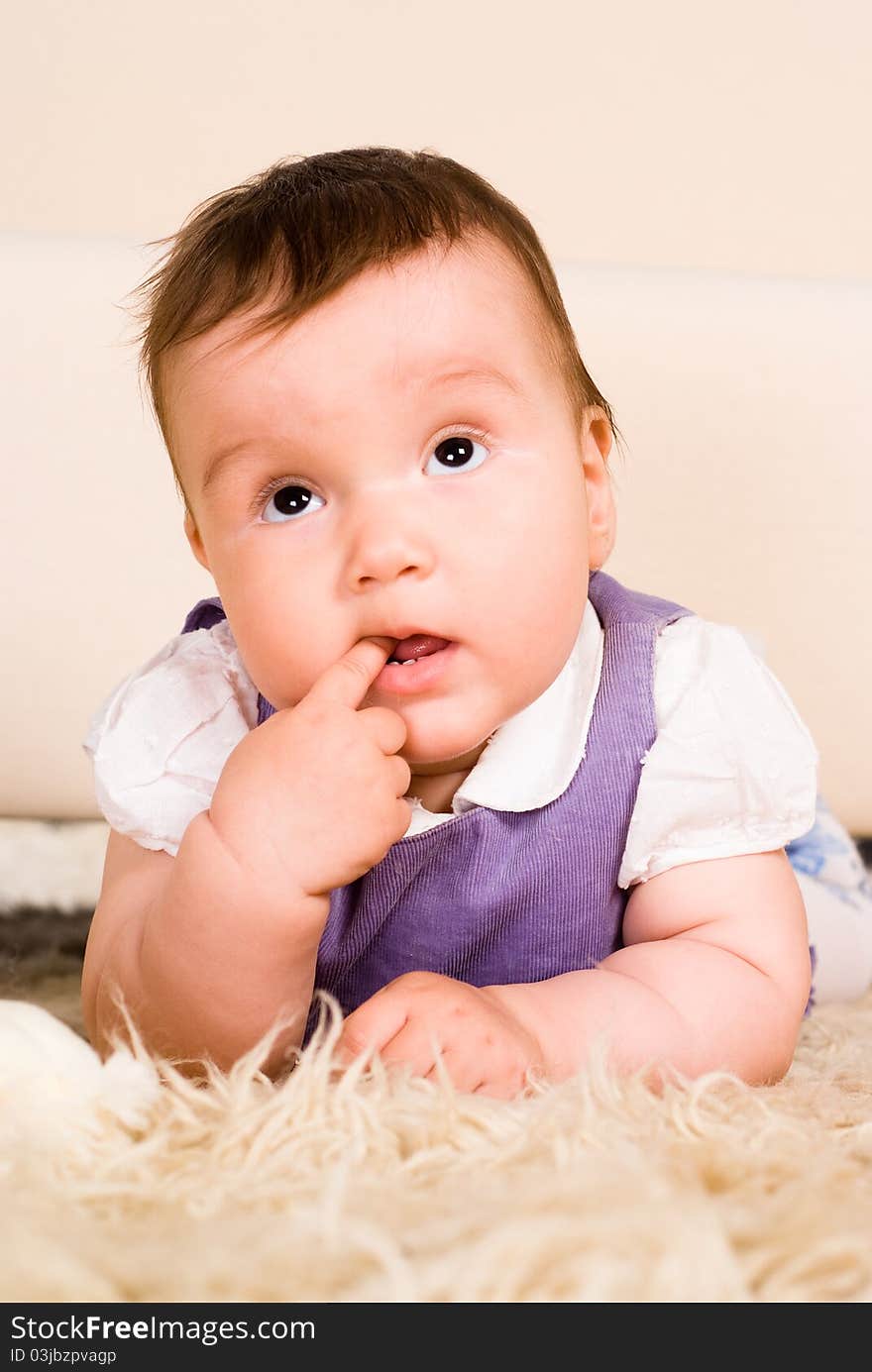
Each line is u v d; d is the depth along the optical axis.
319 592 0.73
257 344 0.74
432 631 0.72
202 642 0.98
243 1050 0.71
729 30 1.86
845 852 1.23
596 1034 0.70
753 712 0.90
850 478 1.59
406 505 0.73
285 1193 0.47
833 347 1.58
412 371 0.73
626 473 1.55
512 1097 0.65
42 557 1.55
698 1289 0.37
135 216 1.83
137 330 1.51
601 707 0.89
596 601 0.99
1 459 1.54
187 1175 0.50
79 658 1.56
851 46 1.87
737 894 0.86
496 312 0.77
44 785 1.56
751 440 1.57
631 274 1.59
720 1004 0.78
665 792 0.87
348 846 0.69
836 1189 0.47
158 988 0.72
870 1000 1.19
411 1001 0.66
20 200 1.82
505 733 0.88
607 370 1.55
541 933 0.88
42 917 1.39
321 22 1.83
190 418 0.77
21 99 1.81
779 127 1.87
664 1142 0.53
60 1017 1.04
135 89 1.81
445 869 0.86
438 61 1.84
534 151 1.86
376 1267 0.39
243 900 0.68
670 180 1.87
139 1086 0.57
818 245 1.88
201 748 0.91
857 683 1.61
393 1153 0.52
